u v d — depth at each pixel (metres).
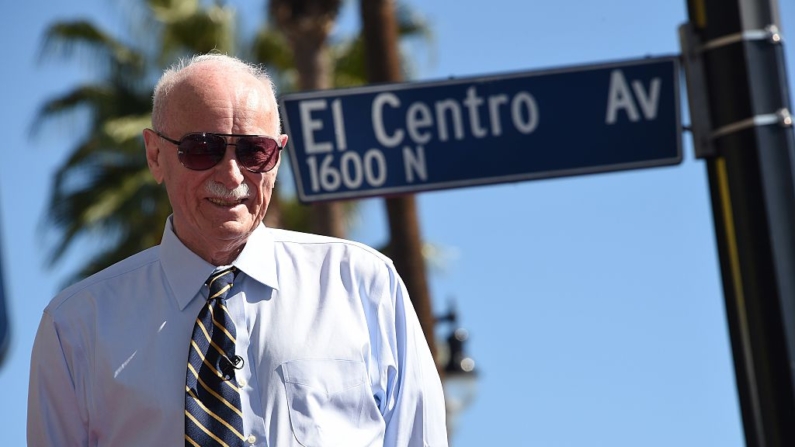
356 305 4.18
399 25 23.47
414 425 4.22
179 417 3.97
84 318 4.11
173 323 4.09
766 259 5.26
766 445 5.21
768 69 5.40
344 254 4.26
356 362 4.08
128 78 25.22
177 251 4.15
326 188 5.84
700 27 5.55
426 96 5.90
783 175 5.32
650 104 5.82
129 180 25.05
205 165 4.04
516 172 5.84
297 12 17.52
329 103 5.89
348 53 24.22
